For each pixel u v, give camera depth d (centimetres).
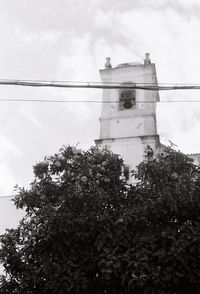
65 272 1066
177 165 1162
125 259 1030
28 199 1195
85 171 1198
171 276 1016
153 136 2258
